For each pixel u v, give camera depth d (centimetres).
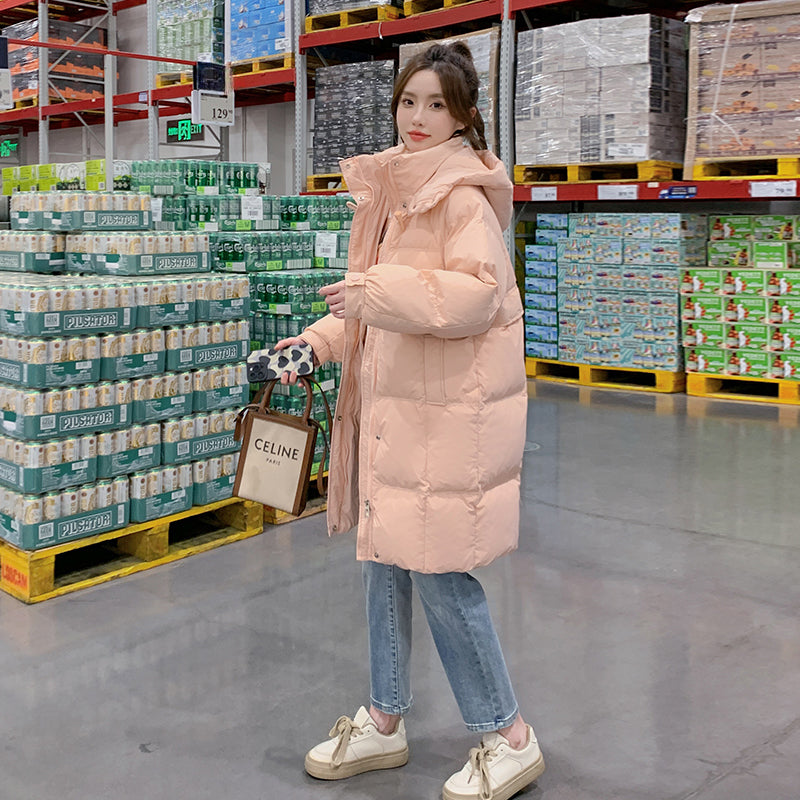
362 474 229
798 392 711
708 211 886
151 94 1146
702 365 749
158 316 399
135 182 607
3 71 773
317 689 302
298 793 247
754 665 315
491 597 374
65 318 368
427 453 218
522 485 526
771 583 385
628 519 466
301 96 974
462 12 829
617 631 342
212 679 309
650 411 703
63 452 374
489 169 219
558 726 278
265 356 252
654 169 729
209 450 425
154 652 328
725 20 684
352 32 909
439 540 220
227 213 561
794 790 245
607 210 951
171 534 446
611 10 904
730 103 690
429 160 214
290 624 351
